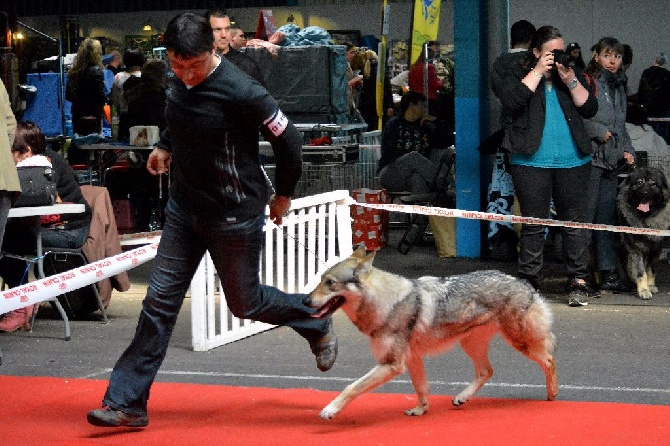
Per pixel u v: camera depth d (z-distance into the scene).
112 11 20.66
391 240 12.93
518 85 8.48
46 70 14.82
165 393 5.77
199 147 4.70
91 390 5.91
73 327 8.20
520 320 5.35
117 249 8.66
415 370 5.18
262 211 4.94
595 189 9.18
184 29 4.48
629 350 7.08
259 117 4.69
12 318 7.96
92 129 14.34
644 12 18.41
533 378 6.20
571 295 8.84
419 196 11.79
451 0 19.38
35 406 5.52
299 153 4.87
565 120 8.59
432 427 4.98
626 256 9.32
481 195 11.45
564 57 8.40
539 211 8.70
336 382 6.20
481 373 5.48
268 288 5.23
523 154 8.57
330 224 8.05
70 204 7.81
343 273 4.89
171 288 4.94
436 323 5.09
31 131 7.70
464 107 11.29
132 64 14.91
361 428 4.98
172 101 4.71
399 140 12.52
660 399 5.71
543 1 18.73
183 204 4.91
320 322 5.36
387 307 4.94
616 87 9.38
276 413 5.31
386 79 15.30
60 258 8.29
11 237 7.91
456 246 11.62
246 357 6.98
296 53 11.39
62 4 20.86
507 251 11.23
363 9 20.23
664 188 9.09
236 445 4.70
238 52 7.61
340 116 11.66
